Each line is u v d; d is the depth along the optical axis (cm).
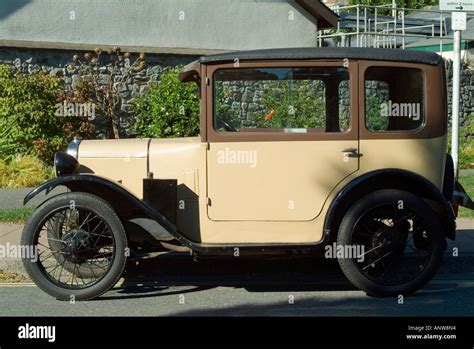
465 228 868
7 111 1310
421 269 610
